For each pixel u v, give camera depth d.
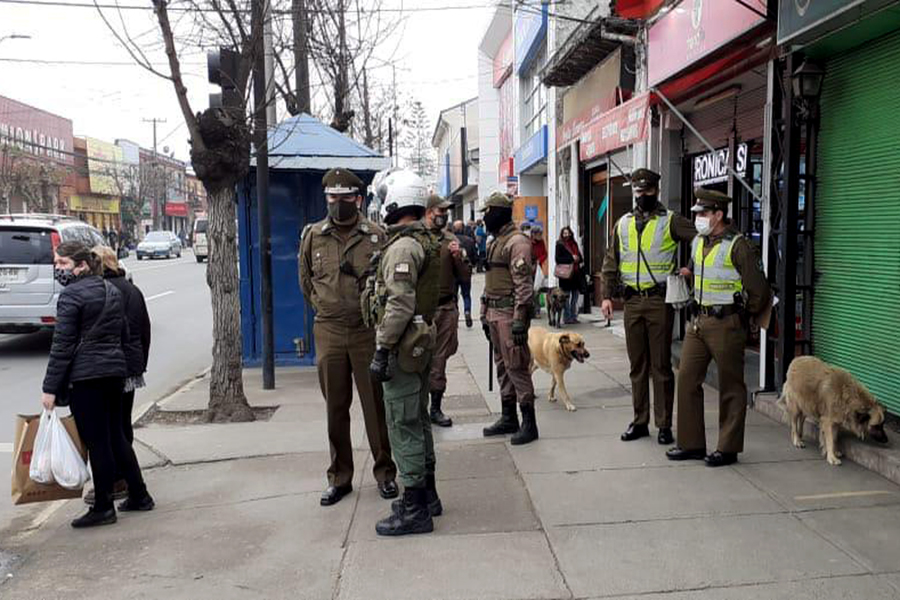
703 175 9.16
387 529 4.24
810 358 5.36
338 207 4.64
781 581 3.53
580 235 14.38
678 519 4.28
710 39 7.21
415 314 4.18
